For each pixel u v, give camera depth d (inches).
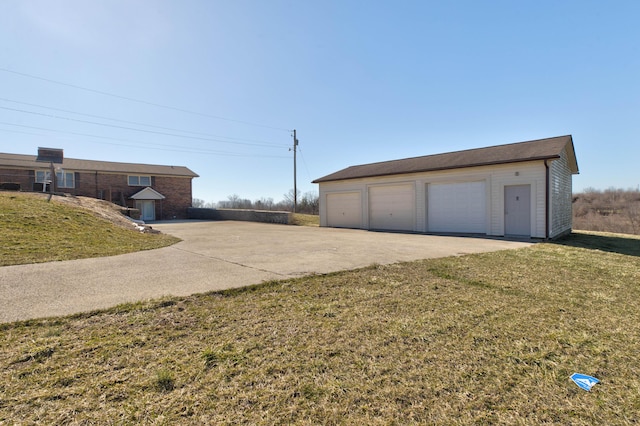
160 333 113.7
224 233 537.3
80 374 85.5
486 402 77.4
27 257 240.8
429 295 166.1
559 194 498.3
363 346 106.4
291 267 231.1
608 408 75.5
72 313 129.6
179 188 1141.1
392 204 614.9
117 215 546.9
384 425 68.4
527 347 107.7
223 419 69.1
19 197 430.6
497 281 197.3
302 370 90.7
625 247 370.0
